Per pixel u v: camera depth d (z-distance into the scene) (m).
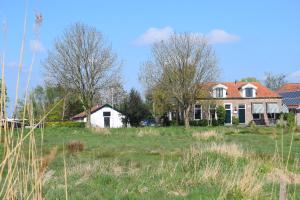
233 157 13.02
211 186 9.74
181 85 49.00
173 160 17.00
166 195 9.19
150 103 55.16
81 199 8.55
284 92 68.88
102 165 13.23
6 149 3.61
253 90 59.97
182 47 48.94
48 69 46.97
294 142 26.67
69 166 13.63
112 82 50.41
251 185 9.07
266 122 59.88
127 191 9.31
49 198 8.07
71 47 48.12
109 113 64.19
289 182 10.38
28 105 3.72
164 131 36.59
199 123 55.06
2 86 3.51
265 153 18.02
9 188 3.60
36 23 3.45
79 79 48.44
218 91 59.53
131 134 34.62
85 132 36.19
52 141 26.38
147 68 52.22
